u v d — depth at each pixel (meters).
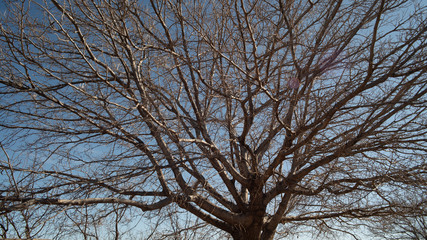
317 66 5.77
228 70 6.13
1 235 4.77
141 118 5.73
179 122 6.41
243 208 7.14
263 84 5.77
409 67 5.30
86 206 5.54
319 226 7.41
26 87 5.95
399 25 5.54
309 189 6.17
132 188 6.22
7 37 5.17
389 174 5.66
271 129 6.26
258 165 6.55
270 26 6.12
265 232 7.45
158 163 6.22
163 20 6.46
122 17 5.58
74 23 5.23
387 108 5.36
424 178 5.68
